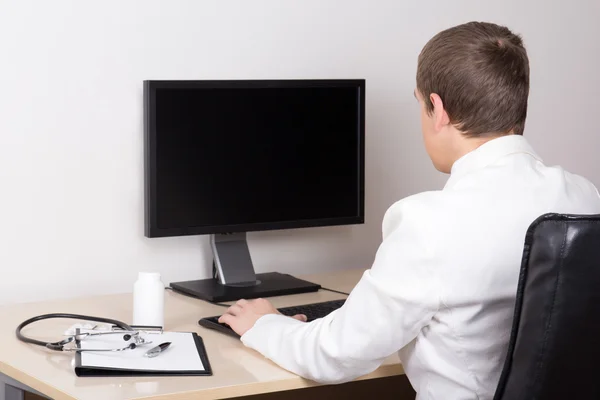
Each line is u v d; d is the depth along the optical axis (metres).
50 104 2.20
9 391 1.70
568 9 3.08
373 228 2.72
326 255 2.65
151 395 1.42
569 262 1.18
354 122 2.44
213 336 1.83
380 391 2.58
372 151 2.69
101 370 1.53
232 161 2.27
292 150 2.35
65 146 2.23
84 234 2.28
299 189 2.38
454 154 1.48
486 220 1.36
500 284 1.35
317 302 2.19
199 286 2.30
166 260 2.39
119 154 2.30
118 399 1.40
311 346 1.51
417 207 1.37
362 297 1.41
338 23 2.58
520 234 1.36
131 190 2.33
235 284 2.33
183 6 2.34
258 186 2.32
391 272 1.37
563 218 1.19
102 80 2.26
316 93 2.37
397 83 2.71
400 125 2.73
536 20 3.01
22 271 2.21
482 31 1.45
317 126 2.38
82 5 2.21
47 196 2.22
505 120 1.43
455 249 1.34
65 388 1.45
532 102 3.03
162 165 2.18
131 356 1.61
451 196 1.38
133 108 2.30
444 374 1.40
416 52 2.74
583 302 1.18
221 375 1.54
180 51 2.35
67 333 1.77
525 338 1.22
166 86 2.16
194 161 2.22
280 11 2.48
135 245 2.35
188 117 2.20
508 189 1.38
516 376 1.24
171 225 2.21
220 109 2.24
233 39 2.42
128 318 2.00
